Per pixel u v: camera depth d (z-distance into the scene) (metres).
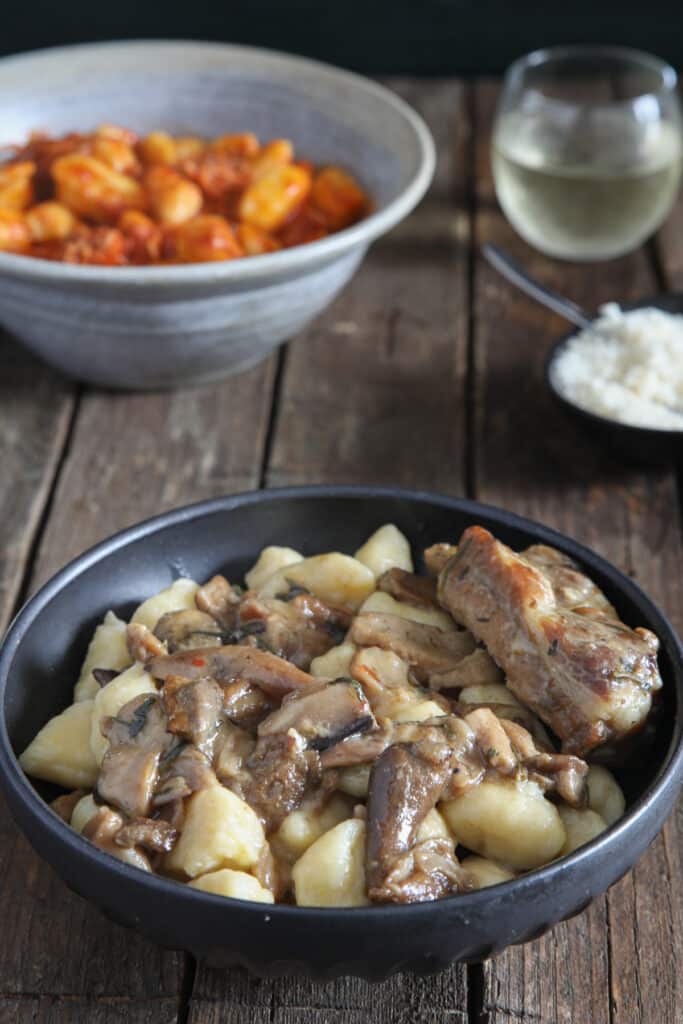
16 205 1.03
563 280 1.11
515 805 0.75
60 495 0.96
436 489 0.97
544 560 0.82
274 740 0.76
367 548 0.85
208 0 1.41
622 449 0.95
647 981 0.76
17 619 0.79
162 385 1.02
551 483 0.97
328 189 1.05
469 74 1.44
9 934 0.78
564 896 0.71
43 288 0.94
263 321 0.99
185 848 0.74
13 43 1.43
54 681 0.81
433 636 0.81
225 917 0.68
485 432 1.00
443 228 1.16
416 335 1.07
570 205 1.08
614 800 0.77
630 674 0.77
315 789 0.75
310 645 0.81
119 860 0.70
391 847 0.73
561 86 1.14
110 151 1.05
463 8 1.41
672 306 1.03
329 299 1.02
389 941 0.68
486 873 0.74
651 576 0.92
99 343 0.98
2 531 0.94
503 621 0.79
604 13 1.41
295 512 0.86
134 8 1.42
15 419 1.01
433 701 0.78
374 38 1.43
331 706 0.76
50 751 0.78
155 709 0.77
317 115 1.09
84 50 1.10
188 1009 0.75
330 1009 0.75
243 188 1.04
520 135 1.09
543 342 1.06
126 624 0.82
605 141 1.07
